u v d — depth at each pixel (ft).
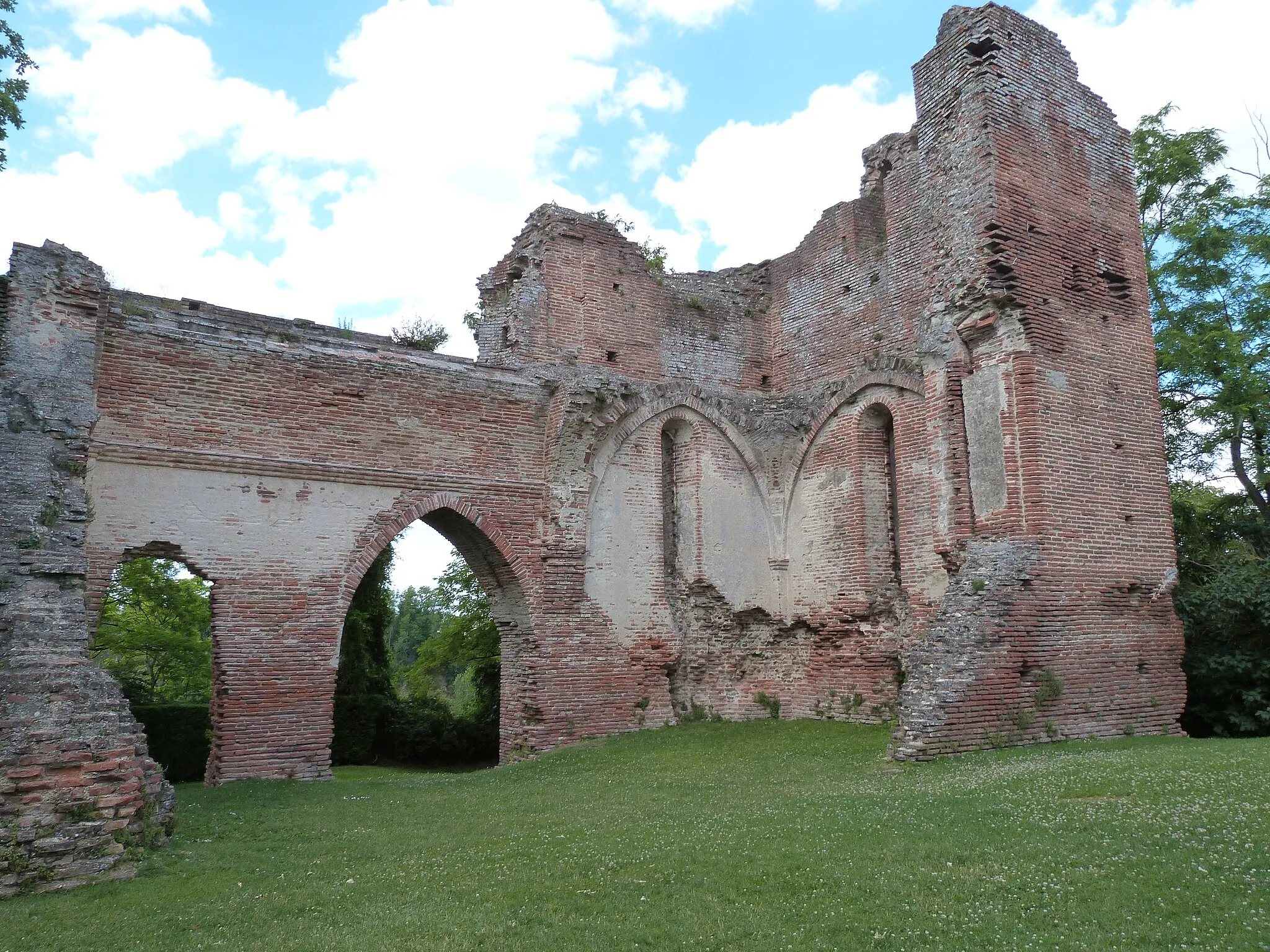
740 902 21.66
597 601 60.44
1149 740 45.39
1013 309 49.49
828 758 46.14
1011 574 46.19
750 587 65.92
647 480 64.13
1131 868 22.06
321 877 25.76
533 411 60.13
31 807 25.35
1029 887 21.36
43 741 26.30
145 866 26.78
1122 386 52.75
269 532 49.83
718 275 72.74
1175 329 82.58
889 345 62.03
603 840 28.37
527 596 57.88
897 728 44.06
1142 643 50.14
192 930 21.29
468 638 95.61
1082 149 54.85
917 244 60.75
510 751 57.98
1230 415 78.64
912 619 57.93
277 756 48.29
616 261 67.21
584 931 20.31
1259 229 81.71
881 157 66.39
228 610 48.14
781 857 24.67
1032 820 26.71
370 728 86.02
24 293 43.75
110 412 46.21
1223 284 82.17
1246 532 70.38
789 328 70.74
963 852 24.12
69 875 25.23
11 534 36.65
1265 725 51.96
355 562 52.16
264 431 50.44
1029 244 50.78
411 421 55.36
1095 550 49.26
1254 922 18.57
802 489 66.33
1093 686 47.62
